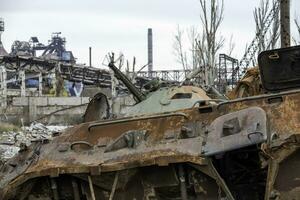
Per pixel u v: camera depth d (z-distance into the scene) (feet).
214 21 103.40
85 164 24.76
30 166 26.35
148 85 37.35
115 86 112.88
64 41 321.32
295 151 21.12
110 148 25.00
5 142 81.15
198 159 22.47
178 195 24.71
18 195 26.68
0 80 151.64
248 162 23.82
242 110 22.58
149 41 263.49
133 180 24.79
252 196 24.63
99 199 25.61
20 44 310.65
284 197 21.11
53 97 130.72
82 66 162.71
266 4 100.73
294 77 26.48
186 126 23.97
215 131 22.47
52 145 26.76
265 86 26.89
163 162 23.02
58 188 26.08
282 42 51.80
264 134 21.08
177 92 33.86
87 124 26.55
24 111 127.13
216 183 23.39
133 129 25.14
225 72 122.11
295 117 21.95
